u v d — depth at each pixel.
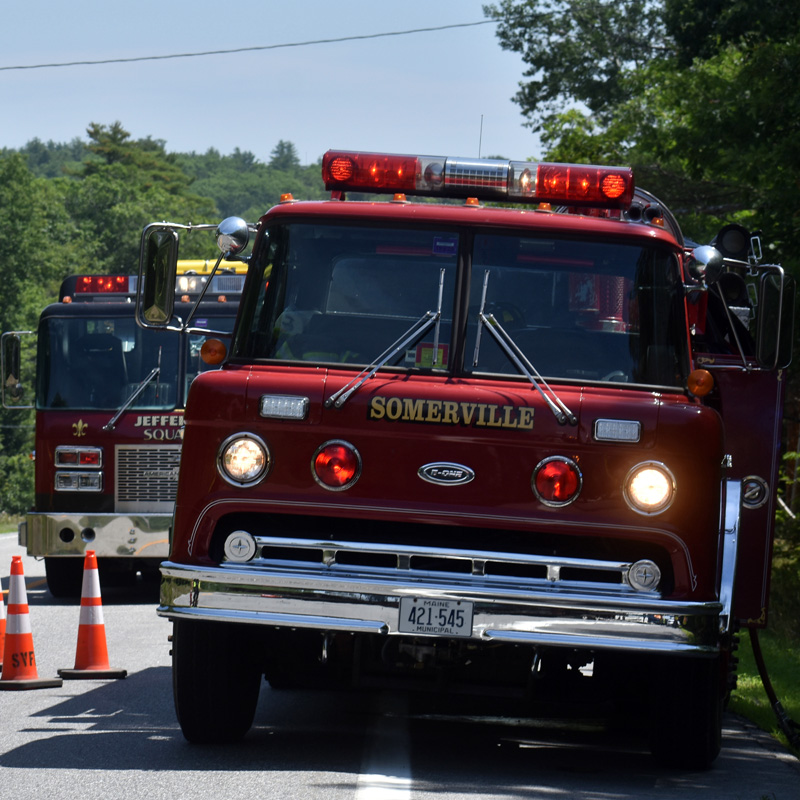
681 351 23.80
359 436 22.50
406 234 24.20
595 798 21.77
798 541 57.12
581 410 22.42
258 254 24.36
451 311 23.78
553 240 24.11
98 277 52.50
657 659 23.75
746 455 27.30
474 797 21.38
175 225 24.44
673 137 63.38
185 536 22.58
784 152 51.56
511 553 21.88
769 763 25.56
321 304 24.03
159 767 23.23
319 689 25.64
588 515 22.25
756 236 29.48
